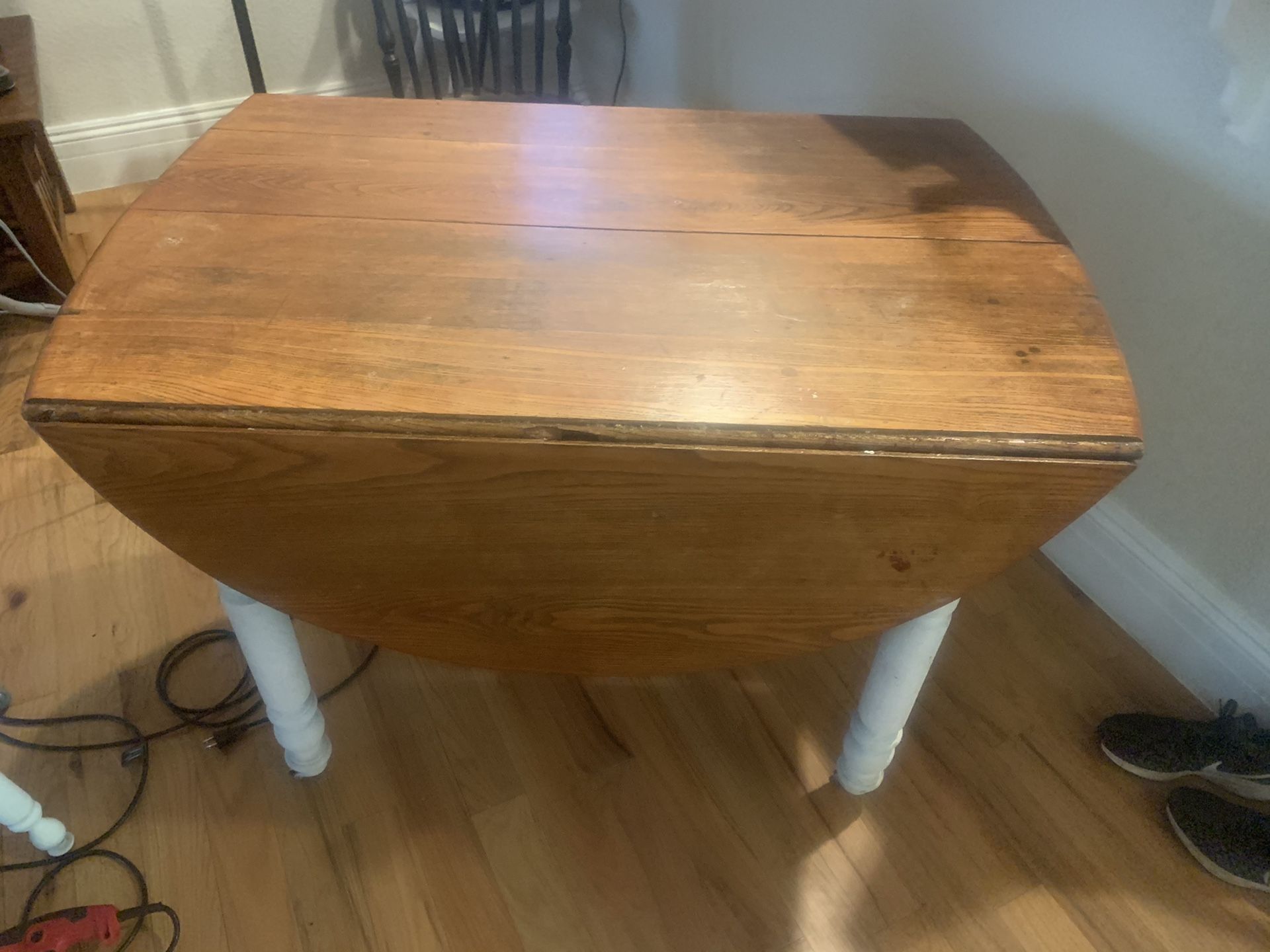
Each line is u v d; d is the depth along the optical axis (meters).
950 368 0.67
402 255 0.74
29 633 1.16
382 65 2.09
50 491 1.34
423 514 0.68
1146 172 0.98
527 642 0.82
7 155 1.45
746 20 1.53
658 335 0.68
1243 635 1.07
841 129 0.98
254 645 0.86
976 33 1.11
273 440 0.61
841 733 1.10
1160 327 1.03
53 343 0.64
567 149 0.91
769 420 0.62
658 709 1.12
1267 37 0.79
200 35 1.90
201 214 0.78
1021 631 1.21
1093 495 0.66
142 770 1.03
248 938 0.91
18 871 0.95
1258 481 0.99
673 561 0.72
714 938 0.93
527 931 0.93
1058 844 1.00
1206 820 0.99
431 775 1.05
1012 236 0.81
